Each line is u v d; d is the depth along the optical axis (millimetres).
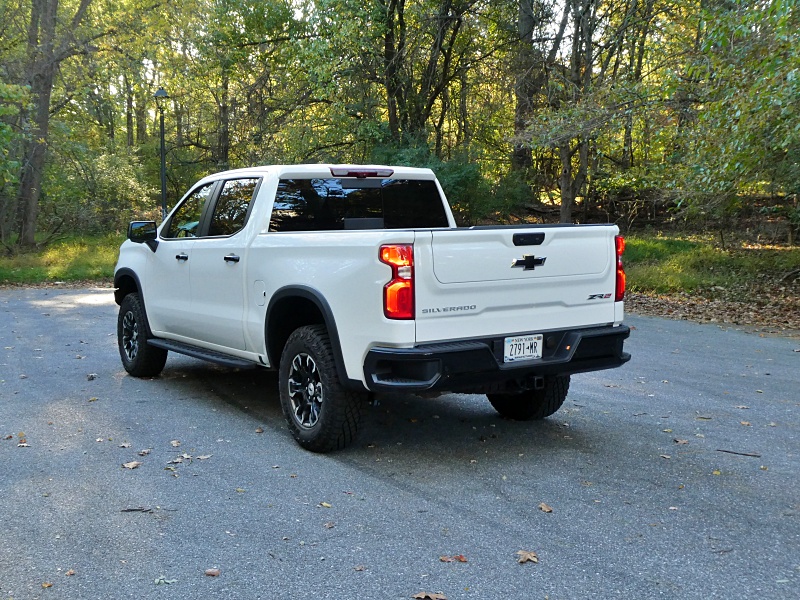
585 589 3080
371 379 4426
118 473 4543
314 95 22375
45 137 25281
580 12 17828
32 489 4258
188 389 6867
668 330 10953
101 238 28094
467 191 22188
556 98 18781
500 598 3004
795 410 6141
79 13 26531
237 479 4438
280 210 5641
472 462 4773
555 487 4301
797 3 9062
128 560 3354
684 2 14898
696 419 5859
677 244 21859
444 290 4391
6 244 24500
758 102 9703
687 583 3133
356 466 4691
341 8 20438
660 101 13688
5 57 23500
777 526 3732
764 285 15922
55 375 7480
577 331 4910
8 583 3133
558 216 26750
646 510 3945
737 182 12117
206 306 6121
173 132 38938
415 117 23500
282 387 5148
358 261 4492
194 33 26656
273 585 3119
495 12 21547
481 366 4449
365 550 3455
